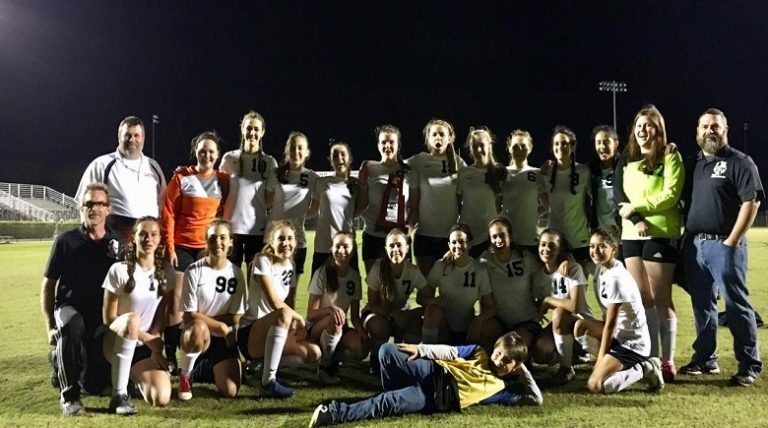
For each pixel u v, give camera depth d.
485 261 5.06
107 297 4.04
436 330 4.76
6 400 4.13
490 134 5.80
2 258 15.67
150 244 4.13
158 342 4.21
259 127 5.55
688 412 3.80
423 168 5.80
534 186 5.73
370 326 4.83
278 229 4.60
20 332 6.36
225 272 4.47
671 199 4.62
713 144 4.50
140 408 4.00
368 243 5.87
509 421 3.68
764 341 5.54
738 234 4.34
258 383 4.65
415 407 3.82
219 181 5.38
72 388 3.90
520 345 4.01
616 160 5.45
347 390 4.46
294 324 4.60
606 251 4.37
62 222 28.19
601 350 4.39
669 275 4.75
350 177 5.89
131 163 5.27
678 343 5.67
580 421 3.66
